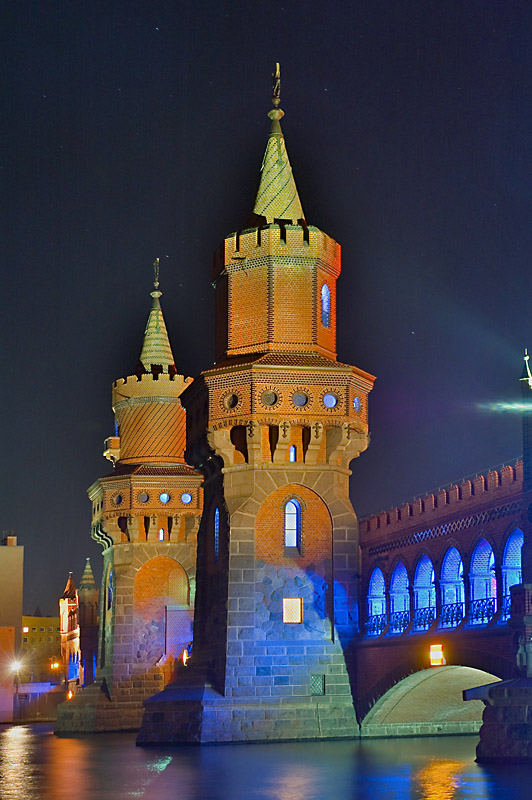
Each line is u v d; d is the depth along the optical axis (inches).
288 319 2342.5
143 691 2945.4
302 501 2273.6
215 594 2322.8
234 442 2300.7
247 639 2197.3
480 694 1743.4
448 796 1359.5
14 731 3319.4
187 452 2484.0
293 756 1879.9
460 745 2078.0
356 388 2319.1
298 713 2185.0
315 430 2256.4
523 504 1843.0
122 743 2436.0
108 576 3110.2
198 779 1585.9
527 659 1743.4
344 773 1627.7
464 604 1999.3
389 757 1844.2
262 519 2255.2
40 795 1459.2
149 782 1569.9
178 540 3014.3
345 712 2210.9
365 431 2343.8
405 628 2151.8
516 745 1718.8
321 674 2212.1
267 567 2237.9
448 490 2078.0
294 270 2359.7
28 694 4466.0
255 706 2172.7
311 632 2229.3
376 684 2171.5
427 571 2160.4
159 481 3002.0
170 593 2999.5
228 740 2148.1
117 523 3019.2
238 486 2267.5
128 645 2957.7
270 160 2477.9
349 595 2256.4
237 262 2378.2
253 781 1551.4
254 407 2245.3
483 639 1891.0
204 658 2320.4
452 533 2049.7
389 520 2278.5
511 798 1332.4
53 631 5743.1
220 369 2277.3
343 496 2300.7
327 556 2266.2
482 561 1979.6
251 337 2353.6
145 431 3090.6
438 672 2079.2
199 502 3009.4
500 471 1919.3
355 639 2242.9
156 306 3235.7
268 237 2352.4
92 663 3772.1
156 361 3176.7
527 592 1754.4
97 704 2945.4
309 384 2269.9
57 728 2967.5
